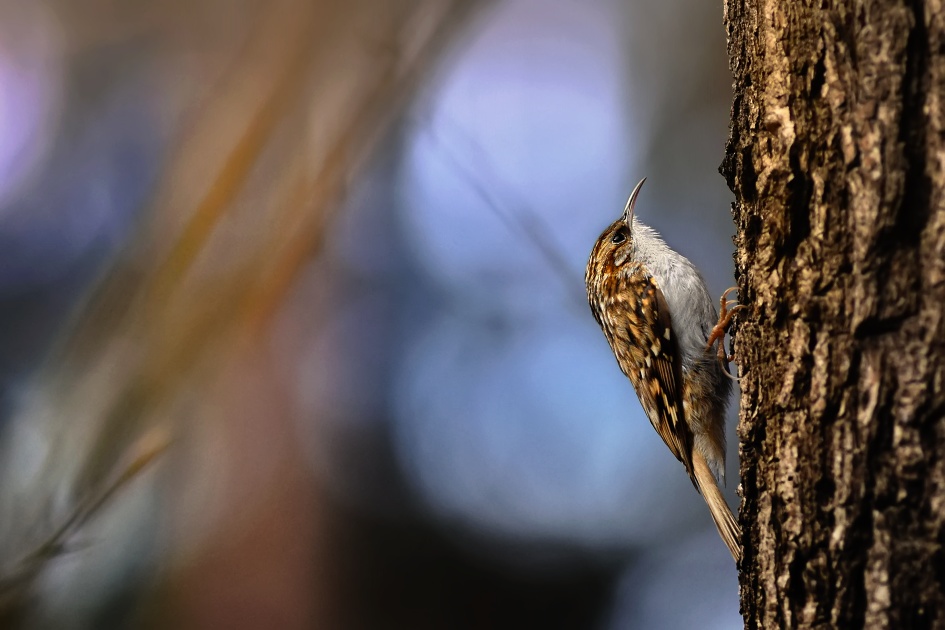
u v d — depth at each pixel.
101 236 13.92
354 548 12.55
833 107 4.21
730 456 12.42
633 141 15.77
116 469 5.38
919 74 3.91
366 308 13.58
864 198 4.03
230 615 11.25
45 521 5.33
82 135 14.50
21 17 14.58
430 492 13.01
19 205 13.95
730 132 5.12
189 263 5.54
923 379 3.86
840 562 4.10
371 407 13.29
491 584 12.56
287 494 12.17
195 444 10.25
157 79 14.38
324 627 11.99
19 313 13.10
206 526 10.55
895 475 3.92
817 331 4.27
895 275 3.95
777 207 4.51
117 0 14.21
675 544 12.52
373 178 13.41
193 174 5.80
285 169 5.89
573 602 12.41
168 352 5.49
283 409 12.42
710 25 15.80
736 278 5.07
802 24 4.40
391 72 6.11
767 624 4.50
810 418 4.28
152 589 8.80
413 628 12.31
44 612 5.79
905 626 3.88
